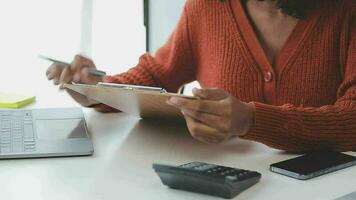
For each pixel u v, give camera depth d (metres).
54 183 0.78
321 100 1.17
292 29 1.19
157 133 1.08
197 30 1.36
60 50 2.55
